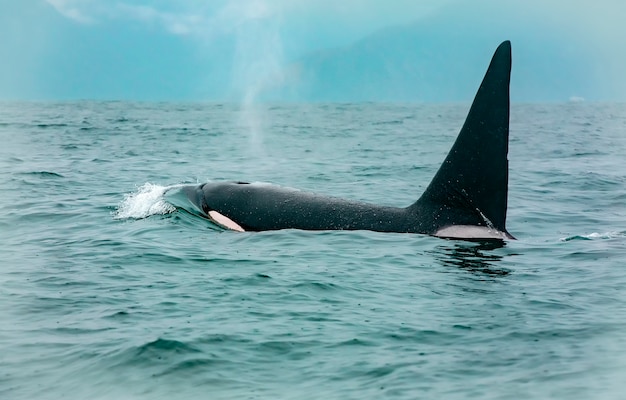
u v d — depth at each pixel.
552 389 26.61
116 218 61.97
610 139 167.75
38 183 84.12
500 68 48.84
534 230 59.69
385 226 53.56
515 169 106.62
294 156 124.44
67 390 27.41
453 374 28.31
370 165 110.88
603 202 75.19
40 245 52.22
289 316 35.56
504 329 33.31
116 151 127.00
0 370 29.12
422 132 193.12
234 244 51.84
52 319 35.12
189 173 98.12
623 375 27.67
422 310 36.41
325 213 55.69
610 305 36.88
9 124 192.38
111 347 31.23
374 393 26.81
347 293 39.53
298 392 27.09
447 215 52.12
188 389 27.39
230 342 31.88
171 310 36.47
